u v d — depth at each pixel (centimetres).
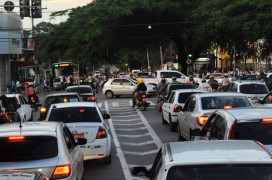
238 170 509
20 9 3231
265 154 538
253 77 4172
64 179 774
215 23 4694
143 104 3231
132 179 1180
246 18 4500
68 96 2120
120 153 1574
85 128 1283
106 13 5400
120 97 4575
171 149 579
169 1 5303
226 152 546
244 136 848
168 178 512
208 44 5359
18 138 797
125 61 11269
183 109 1700
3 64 6412
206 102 1491
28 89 3388
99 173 1257
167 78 4650
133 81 4519
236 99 1509
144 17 5403
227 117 901
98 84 5859
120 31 5500
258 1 4481
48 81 7806
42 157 784
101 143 1284
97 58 5912
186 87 2830
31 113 2505
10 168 760
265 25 4388
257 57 5303
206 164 514
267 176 502
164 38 5816
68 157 805
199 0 5378
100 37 5472
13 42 6381
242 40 5056
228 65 7450
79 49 5803
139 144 1775
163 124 2383
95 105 1397
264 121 862
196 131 1082
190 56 5703
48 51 7000
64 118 1334
